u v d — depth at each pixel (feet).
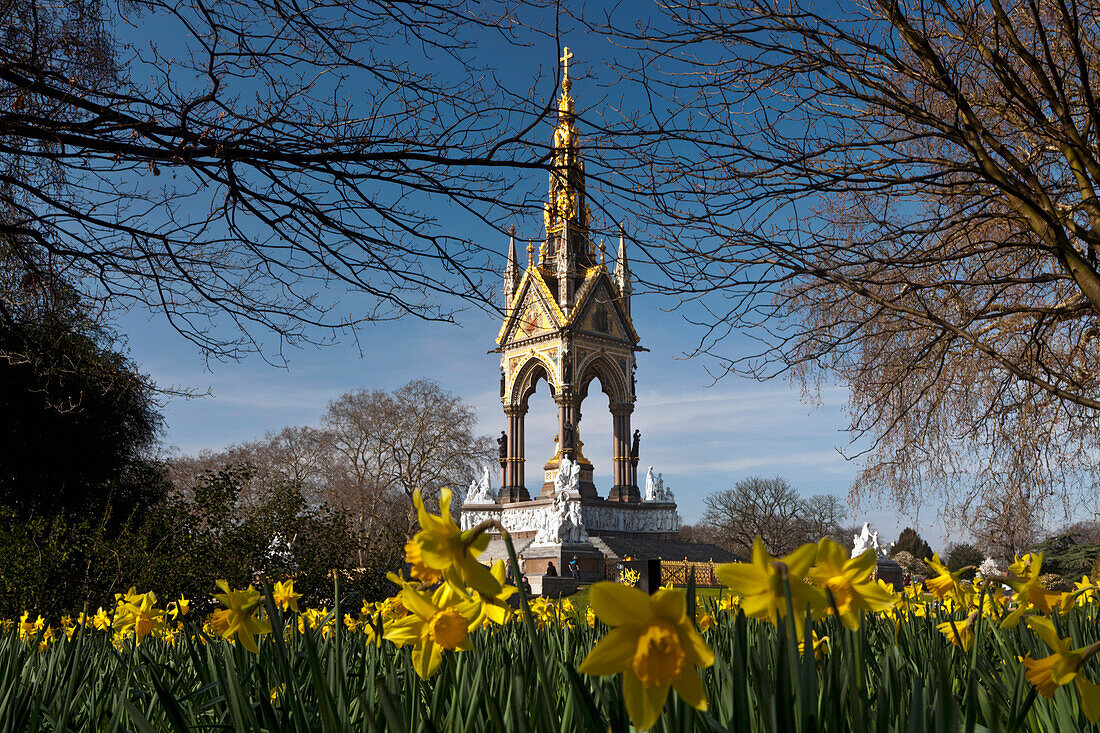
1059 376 33.01
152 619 11.11
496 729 5.10
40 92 21.76
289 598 10.13
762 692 4.57
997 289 36.76
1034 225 30.96
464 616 5.14
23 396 77.30
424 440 213.66
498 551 173.27
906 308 29.53
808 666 3.78
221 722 8.53
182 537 49.80
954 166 28.78
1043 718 6.99
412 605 5.19
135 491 101.19
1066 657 4.53
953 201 34.42
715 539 288.51
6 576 42.19
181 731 6.36
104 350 71.56
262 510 54.08
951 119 33.27
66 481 85.46
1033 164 36.19
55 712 8.43
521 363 198.29
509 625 13.91
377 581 52.26
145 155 21.65
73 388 79.46
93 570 45.65
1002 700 7.09
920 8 27.14
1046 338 39.55
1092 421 40.42
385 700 4.60
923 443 42.86
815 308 37.86
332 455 219.61
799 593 3.81
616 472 198.80
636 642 3.26
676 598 3.25
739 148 25.89
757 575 3.88
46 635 18.49
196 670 9.62
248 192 23.39
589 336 195.00
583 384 201.77
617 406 201.46
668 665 3.17
